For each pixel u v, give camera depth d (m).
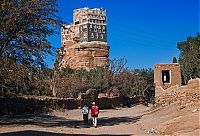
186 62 59.53
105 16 137.12
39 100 43.88
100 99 58.91
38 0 26.56
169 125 20.94
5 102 38.00
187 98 30.23
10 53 26.97
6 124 27.91
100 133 22.58
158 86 41.50
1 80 30.88
